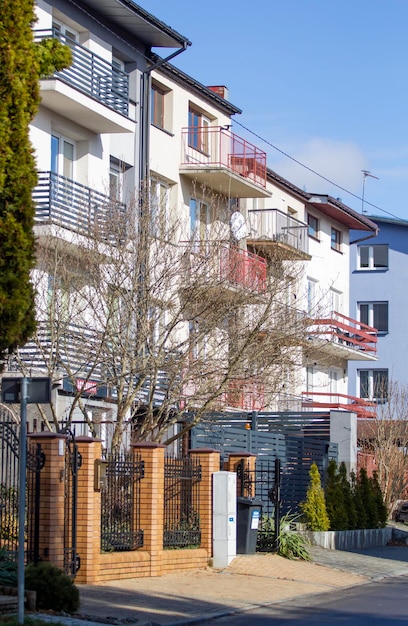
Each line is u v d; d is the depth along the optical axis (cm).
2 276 1534
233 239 2725
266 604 1786
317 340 3238
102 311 2422
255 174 3769
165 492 2122
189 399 2481
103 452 1956
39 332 2417
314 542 2712
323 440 3212
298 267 3588
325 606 1784
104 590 1769
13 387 1414
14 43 1566
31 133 2739
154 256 2483
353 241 5188
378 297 5903
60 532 1734
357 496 3033
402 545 3106
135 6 3039
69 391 2672
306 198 4603
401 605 1798
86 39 3000
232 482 2217
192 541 2166
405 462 3872
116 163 3191
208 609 1677
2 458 1783
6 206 1554
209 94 3706
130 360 2381
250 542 2342
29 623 1349
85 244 2439
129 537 1962
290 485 2970
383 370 5853
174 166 3497
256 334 2458
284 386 2703
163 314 2536
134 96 3256
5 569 1586
